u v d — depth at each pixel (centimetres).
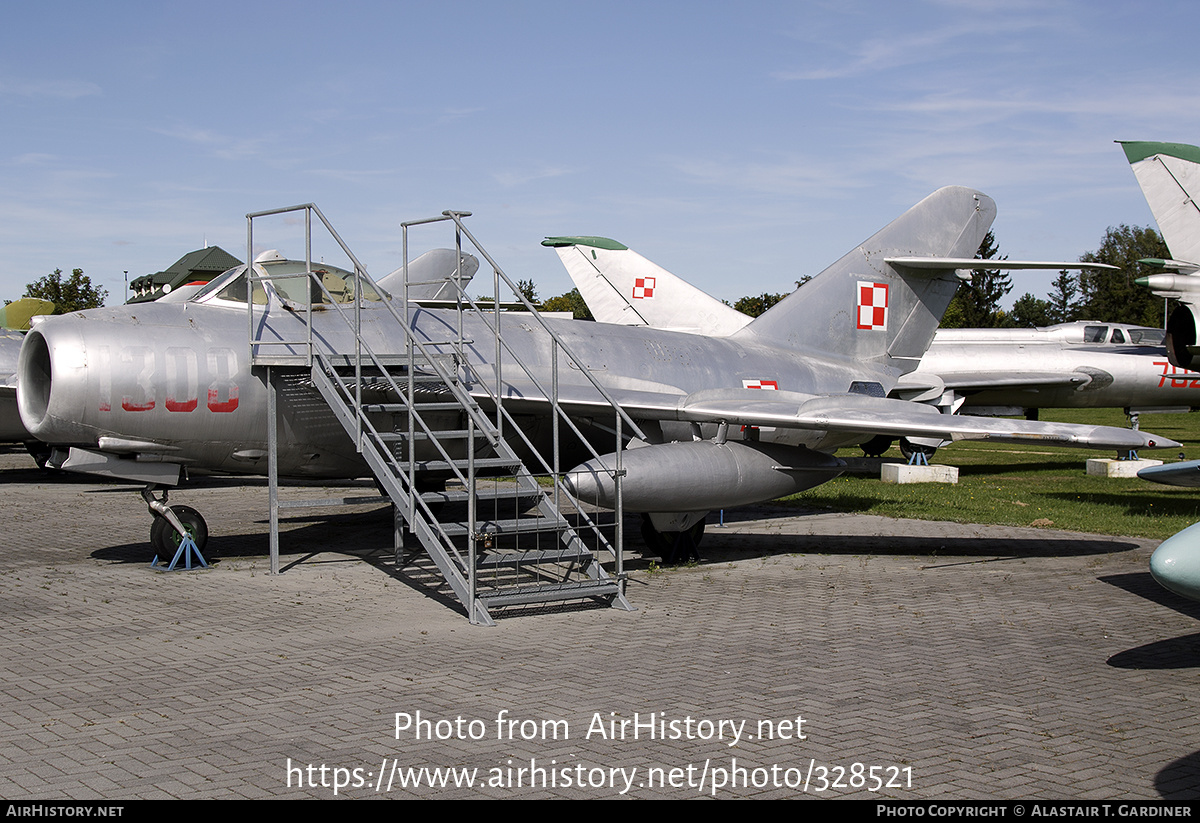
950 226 1697
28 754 561
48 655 776
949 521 1645
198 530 1184
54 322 1070
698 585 1099
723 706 656
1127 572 1181
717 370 1444
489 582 1071
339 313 1145
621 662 764
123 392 1057
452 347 1160
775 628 885
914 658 784
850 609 970
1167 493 2030
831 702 667
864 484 2223
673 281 2450
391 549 1316
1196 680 729
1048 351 2988
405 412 1213
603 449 1404
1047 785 528
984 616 941
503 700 666
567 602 996
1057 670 752
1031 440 1113
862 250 1625
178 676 720
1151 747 586
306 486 2200
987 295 8225
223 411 1112
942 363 2939
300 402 1153
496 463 1009
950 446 3544
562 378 1306
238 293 1201
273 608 955
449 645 816
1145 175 2364
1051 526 1566
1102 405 3064
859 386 1578
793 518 1683
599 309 2541
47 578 1103
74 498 1952
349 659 768
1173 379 2969
